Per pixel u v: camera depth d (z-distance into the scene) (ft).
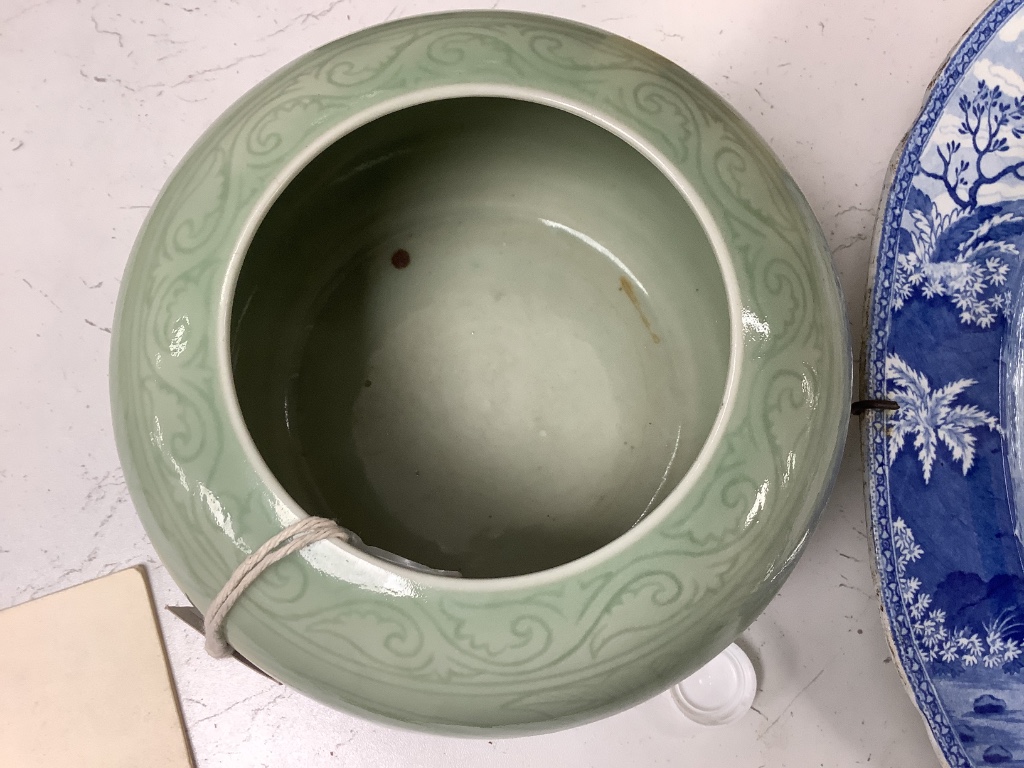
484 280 1.82
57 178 2.21
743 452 1.20
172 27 2.27
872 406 1.84
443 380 1.74
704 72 2.24
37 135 2.23
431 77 1.27
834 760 1.98
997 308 1.93
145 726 1.98
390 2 2.30
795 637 2.03
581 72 1.31
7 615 2.00
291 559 1.16
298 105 1.29
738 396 1.22
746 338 1.23
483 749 1.99
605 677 1.17
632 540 1.15
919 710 1.79
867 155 2.21
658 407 1.71
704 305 1.62
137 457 1.25
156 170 2.24
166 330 1.22
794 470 1.24
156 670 2.01
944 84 1.93
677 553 1.16
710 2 2.26
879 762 1.98
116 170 2.23
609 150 1.57
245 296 1.46
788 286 1.28
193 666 2.04
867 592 2.05
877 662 2.02
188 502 1.19
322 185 1.59
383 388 1.73
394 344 1.77
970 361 1.92
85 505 2.09
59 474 2.10
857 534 2.07
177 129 2.25
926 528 1.86
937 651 1.82
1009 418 1.89
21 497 2.08
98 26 2.27
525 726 1.21
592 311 1.79
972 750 1.77
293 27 2.28
